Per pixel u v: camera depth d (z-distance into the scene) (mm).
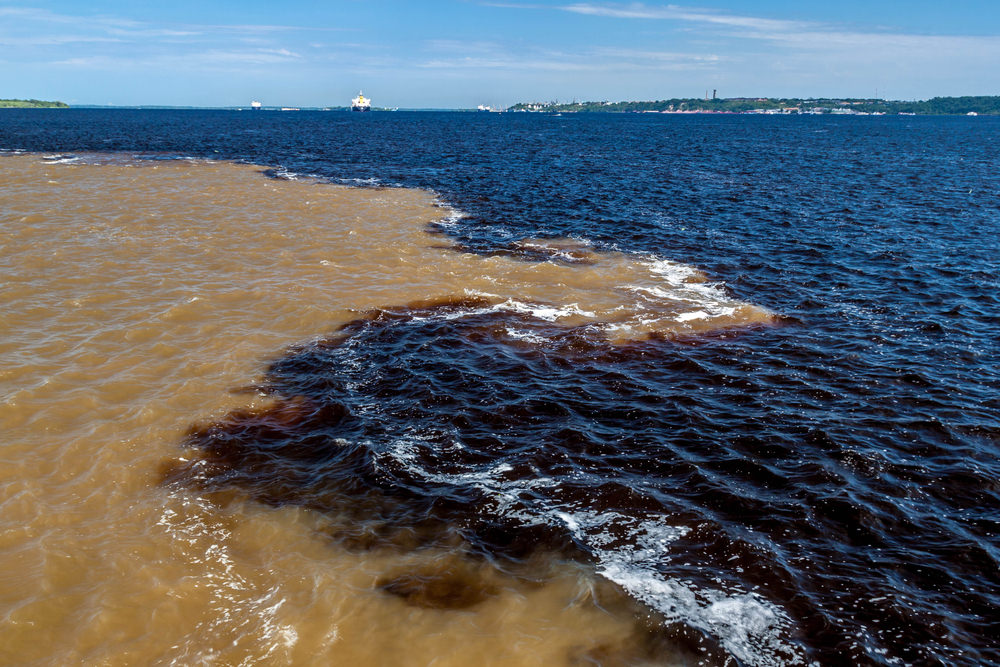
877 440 15047
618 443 14844
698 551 11398
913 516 12461
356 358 19031
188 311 22094
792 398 17078
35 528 11547
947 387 17719
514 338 20766
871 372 18672
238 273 26641
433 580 10547
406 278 26891
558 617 9859
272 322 21547
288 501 12570
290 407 16250
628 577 10734
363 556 11086
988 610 10250
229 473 13445
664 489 13156
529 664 8969
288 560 10953
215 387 17000
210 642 9250
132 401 16109
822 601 10336
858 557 11344
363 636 9375
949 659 9320
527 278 27422
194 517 12023
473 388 17297
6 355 18219
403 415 15891
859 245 32969
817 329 21938
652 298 25078
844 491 13109
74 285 24234
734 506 12625
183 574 10562
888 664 9227
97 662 8891
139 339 19734
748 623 9875
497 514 12250
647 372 18500
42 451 13859
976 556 11406
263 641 9250
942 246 32688
